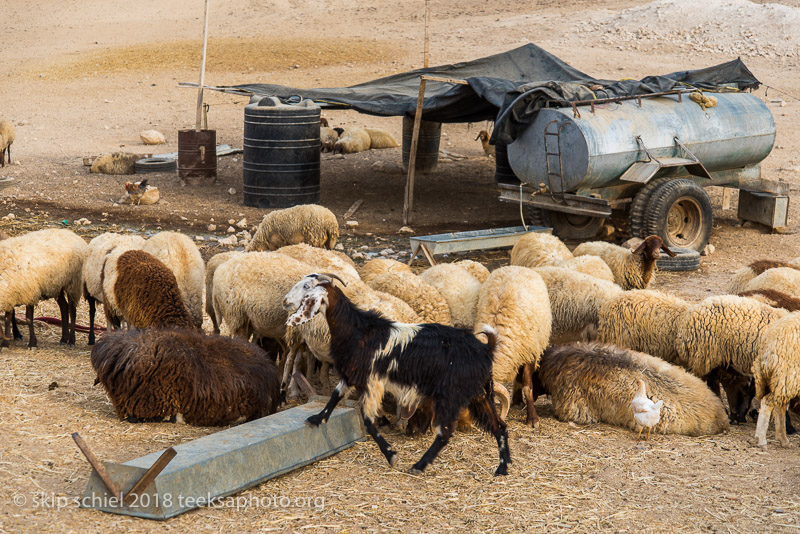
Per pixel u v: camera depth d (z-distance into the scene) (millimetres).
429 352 6090
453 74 20250
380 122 30062
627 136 14047
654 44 37406
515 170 14922
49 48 40500
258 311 7605
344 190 20703
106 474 5250
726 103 15805
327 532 5180
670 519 5496
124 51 38750
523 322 7254
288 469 6047
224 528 5152
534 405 8000
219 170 22656
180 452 5578
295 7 50406
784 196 16469
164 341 6801
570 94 14328
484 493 5855
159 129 27938
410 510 5539
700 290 12289
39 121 28688
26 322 10039
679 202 14469
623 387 7219
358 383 6184
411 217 17812
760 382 6855
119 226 16281
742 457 6605
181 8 50625
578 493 5883
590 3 46469
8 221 16156
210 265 9039
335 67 35969
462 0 50656
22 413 6836
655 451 6711
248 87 19766
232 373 6828
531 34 40469
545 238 10719
